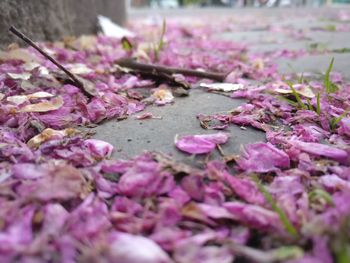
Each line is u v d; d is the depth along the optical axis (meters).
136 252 0.07
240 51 0.32
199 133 0.12
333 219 0.07
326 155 0.11
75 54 0.22
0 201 0.08
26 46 0.22
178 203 0.08
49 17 0.25
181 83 0.18
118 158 0.11
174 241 0.07
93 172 0.09
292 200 0.08
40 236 0.07
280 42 0.36
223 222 0.08
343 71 0.22
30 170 0.09
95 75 0.19
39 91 0.16
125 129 0.13
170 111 0.15
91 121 0.14
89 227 0.08
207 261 0.07
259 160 0.10
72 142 0.11
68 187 0.08
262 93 0.16
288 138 0.12
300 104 0.14
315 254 0.07
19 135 0.12
